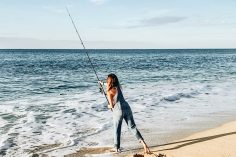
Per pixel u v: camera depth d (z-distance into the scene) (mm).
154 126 9430
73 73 31234
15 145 7559
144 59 69562
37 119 10320
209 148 6820
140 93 16359
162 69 36406
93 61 58219
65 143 7723
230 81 23375
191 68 38344
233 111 11984
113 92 6703
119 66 42625
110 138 8156
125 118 6738
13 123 9758
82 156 6680
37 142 7820
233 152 6504
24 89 18781
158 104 13328
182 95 15969
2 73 30219
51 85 21094
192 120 10312
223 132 8242
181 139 7836
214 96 15914
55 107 12445
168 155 6441
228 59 70812
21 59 64938
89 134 8555
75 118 10539
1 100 14383
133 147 7273
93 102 13688
